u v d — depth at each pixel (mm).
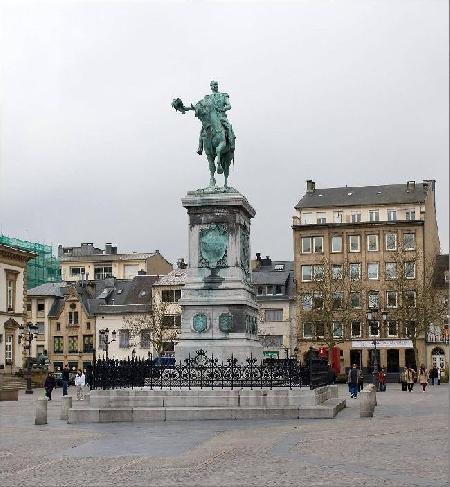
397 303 85500
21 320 78750
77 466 16750
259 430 22953
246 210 32156
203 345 30000
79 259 118250
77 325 96125
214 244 30938
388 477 14852
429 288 78688
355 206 90438
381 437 21125
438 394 47812
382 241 87938
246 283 31609
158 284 93188
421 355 84188
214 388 27781
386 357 85312
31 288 103438
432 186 97812
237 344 29875
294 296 90250
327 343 82562
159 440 20906
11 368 75625
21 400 48906
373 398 28484
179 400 27422
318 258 89750
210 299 30375
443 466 16125
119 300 96750
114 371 29078
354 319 85938
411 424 24797
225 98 33062
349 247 89000
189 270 31031
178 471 15805
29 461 17719
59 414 32219
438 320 77812
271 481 14523
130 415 26547
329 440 20453
